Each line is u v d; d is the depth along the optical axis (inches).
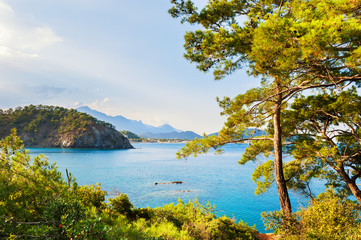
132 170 2407.7
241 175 2075.5
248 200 1131.3
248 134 489.4
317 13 261.3
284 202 432.1
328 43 204.7
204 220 355.9
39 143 7819.9
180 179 1817.2
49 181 182.7
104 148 7800.2
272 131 521.0
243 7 470.0
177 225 320.5
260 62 252.2
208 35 356.5
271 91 444.5
